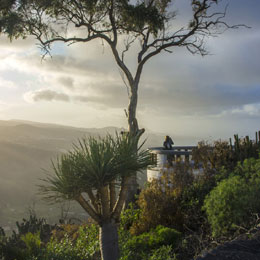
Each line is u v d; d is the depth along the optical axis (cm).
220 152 1216
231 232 592
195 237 678
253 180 691
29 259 655
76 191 423
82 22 1733
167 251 634
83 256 680
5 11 1691
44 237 1034
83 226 1020
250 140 1272
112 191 472
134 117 1734
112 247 459
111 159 430
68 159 430
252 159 875
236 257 357
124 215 1107
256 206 612
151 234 766
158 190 1052
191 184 1122
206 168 1166
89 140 441
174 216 937
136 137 461
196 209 902
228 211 594
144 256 648
